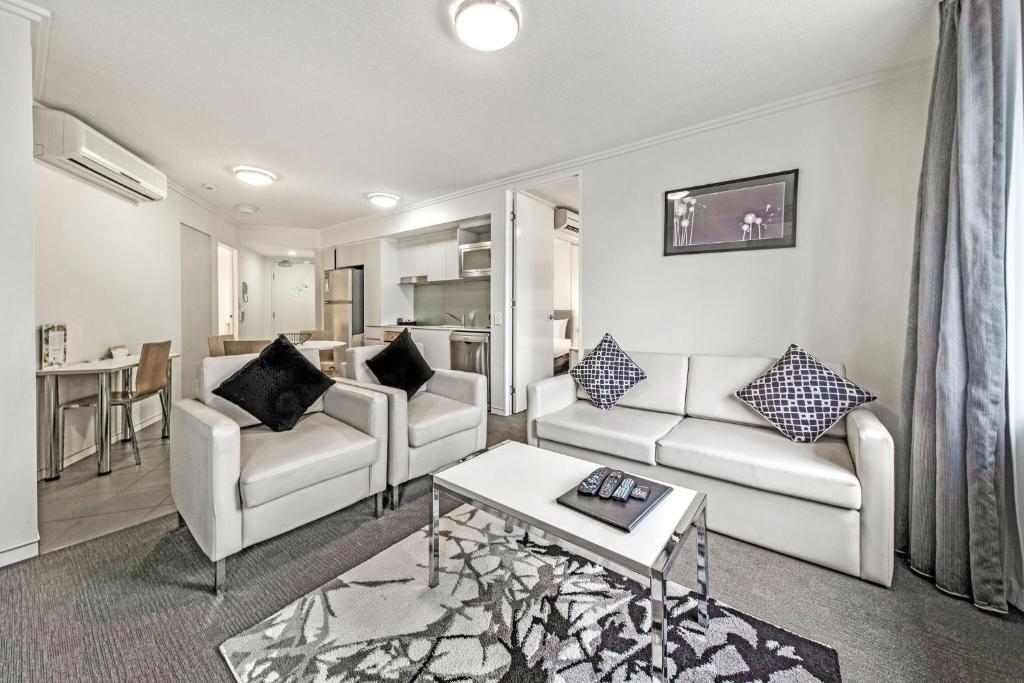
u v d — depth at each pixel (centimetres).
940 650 131
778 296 263
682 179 297
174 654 128
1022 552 147
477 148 331
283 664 125
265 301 796
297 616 145
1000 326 151
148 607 149
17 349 178
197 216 486
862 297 238
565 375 297
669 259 304
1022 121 150
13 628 138
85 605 150
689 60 214
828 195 245
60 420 274
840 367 226
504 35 181
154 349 311
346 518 218
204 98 250
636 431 226
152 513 222
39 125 257
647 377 276
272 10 177
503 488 152
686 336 299
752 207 270
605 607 150
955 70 165
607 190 336
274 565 176
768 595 157
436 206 485
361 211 545
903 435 188
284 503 178
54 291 285
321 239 667
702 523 140
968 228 156
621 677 120
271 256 789
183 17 181
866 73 227
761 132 265
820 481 169
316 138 310
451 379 292
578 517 131
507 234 418
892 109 226
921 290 175
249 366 219
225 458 159
